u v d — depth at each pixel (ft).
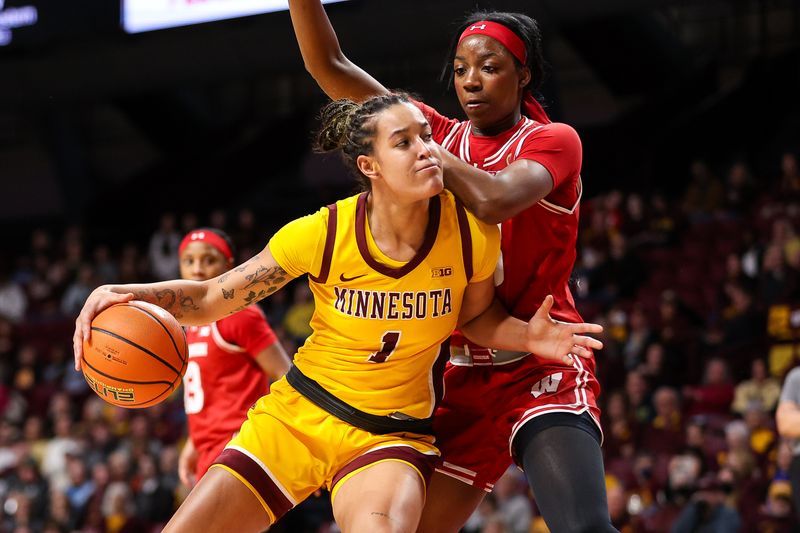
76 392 89.35
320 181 130.31
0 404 86.63
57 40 90.58
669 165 113.19
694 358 70.28
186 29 87.97
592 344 21.27
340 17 84.28
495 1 79.61
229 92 135.74
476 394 23.88
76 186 128.16
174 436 78.13
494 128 23.85
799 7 110.32
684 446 60.39
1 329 98.43
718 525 50.37
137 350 21.43
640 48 106.42
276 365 33.45
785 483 51.78
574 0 78.59
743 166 96.68
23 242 135.23
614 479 58.08
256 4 85.35
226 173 127.95
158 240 103.55
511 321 22.47
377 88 25.04
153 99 124.47
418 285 20.94
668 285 82.94
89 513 69.00
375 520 19.99
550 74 25.03
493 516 56.49
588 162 114.11
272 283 21.74
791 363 63.67
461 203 21.21
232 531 21.47
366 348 21.48
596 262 84.79
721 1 82.94
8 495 72.74
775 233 77.25
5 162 138.10
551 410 22.34
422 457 21.71
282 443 21.97
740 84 112.16
